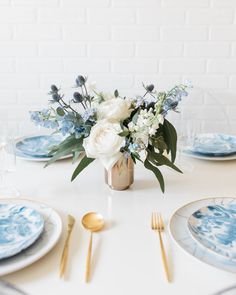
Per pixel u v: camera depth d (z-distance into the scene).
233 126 2.07
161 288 0.65
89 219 0.88
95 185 1.10
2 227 0.81
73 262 0.72
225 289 0.65
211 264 0.69
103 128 0.93
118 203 0.98
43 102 2.03
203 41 1.96
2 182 1.11
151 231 0.84
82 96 1.00
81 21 1.92
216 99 2.05
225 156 1.30
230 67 2.00
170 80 2.02
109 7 1.91
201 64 2.00
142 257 0.74
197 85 2.03
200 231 0.80
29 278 0.67
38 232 0.76
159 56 1.98
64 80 2.01
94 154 0.93
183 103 2.06
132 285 0.66
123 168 1.04
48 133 1.62
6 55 1.96
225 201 0.95
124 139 0.92
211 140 1.45
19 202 0.93
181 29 1.94
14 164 1.17
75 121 0.95
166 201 0.99
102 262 0.72
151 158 0.96
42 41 1.95
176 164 1.27
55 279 0.67
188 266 0.71
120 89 2.03
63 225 0.86
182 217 0.87
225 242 0.76
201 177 1.16
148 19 1.92
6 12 1.90
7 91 2.01
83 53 1.97
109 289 0.65
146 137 0.91
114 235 0.82
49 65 1.98
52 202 0.98
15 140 1.43
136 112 0.97
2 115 2.04
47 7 1.90
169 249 0.76
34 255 0.70
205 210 0.89
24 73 1.99
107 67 2.00
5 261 0.68
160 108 0.93
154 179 1.14
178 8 1.91
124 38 1.95
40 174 1.17
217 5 1.90
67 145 1.00
